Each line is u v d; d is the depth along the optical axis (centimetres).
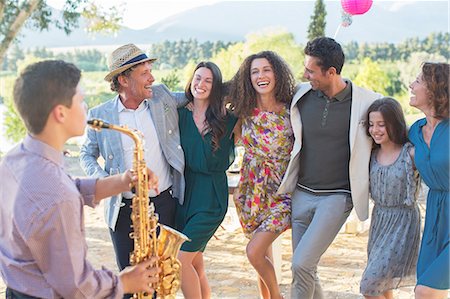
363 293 289
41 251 157
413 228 285
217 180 308
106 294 170
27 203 155
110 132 293
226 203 312
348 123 294
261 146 307
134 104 297
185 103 312
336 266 445
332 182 301
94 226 568
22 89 160
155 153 295
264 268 312
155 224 211
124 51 288
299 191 310
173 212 308
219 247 499
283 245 500
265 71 299
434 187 266
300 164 308
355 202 296
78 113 167
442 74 261
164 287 213
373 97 297
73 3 590
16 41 571
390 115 279
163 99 304
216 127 301
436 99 261
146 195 206
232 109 310
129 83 291
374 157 294
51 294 161
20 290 162
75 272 158
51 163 162
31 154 162
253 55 306
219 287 408
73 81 164
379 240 290
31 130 162
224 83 313
